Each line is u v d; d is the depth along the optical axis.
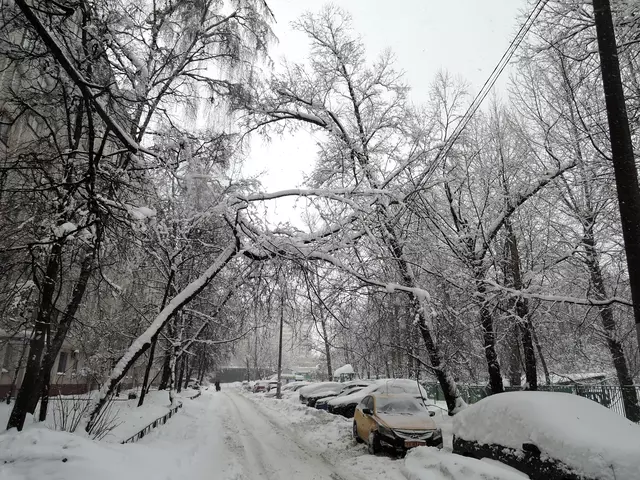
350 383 21.44
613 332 13.94
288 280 10.27
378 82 14.55
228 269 11.30
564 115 11.13
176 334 17.20
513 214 14.09
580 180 11.51
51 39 5.38
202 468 8.08
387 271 11.59
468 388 17.36
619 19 9.56
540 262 13.17
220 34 10.35
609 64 6.98
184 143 8.03
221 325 17.22
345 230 10.12
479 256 12.63
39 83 8.80
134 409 13.00
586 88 10.99
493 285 11.56
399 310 13.35
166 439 10.38
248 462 8.98
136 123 9.19
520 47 11.62
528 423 5.72
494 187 13.59
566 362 19.98
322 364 47.72
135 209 7.41
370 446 9.79
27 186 8.00
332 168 12.86
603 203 11.48
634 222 6.33
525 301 12.84
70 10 5.74
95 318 15.29
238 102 11.15
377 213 11.12
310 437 12.53
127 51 8.55
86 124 9.87
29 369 8.06
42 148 8.95
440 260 12.98
